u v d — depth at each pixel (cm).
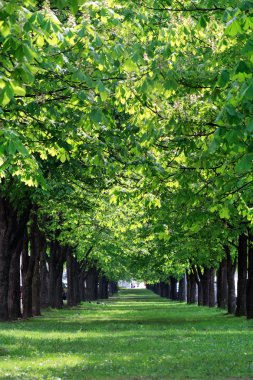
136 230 5478
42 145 1895
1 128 1043
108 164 1839
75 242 6162
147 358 2017
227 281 5891
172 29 1322
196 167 1620
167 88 1282
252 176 1513
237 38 1330
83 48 1214
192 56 1585
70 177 3062
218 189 1697
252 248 4438
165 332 3192
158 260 6656
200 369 1764
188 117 1609
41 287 6034
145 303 9531
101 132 1861
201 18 1335
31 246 4503
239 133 1016
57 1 961
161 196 1997
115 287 18200
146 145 1711
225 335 2992
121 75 1383
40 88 1503
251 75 859
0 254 3747
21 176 1912
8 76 938
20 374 1609
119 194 1997
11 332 2978
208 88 1602
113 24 1213
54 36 1062
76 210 3788
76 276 8125
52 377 1555
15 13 870
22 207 3672
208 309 6588
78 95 1327
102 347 2364
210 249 4381
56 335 2888
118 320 4438
